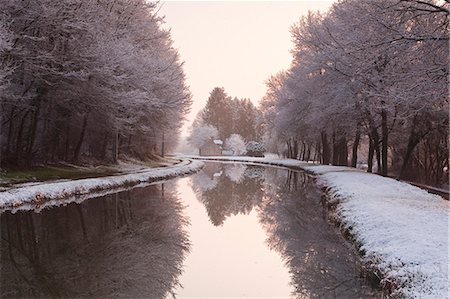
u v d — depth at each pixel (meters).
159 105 31.08
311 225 16.12
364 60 17.41
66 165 29.27
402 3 14.58
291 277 9.84
